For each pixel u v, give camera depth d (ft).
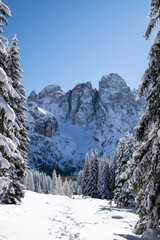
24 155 63.41
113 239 27.20
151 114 25.93
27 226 33.19
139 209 26.48
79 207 77.82
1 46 25.59
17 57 59.72
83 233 30.48
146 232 23.79
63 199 118.73
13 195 59.31
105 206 86.84
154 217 24.06
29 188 250.37
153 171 24.53
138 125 26.63
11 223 34.04
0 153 23.12
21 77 61.98
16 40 62.34
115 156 185.06
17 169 60.54
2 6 27.12
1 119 23.40
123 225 39.09
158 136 25.13
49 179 404.36
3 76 23.00
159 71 25.79
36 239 26.37
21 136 64.80
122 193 92.22
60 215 52.29
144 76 26.18
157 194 24.34
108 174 185.16
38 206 65.87
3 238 25.20
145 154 26.68
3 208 48.19
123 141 111.24
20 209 51.96
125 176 28.27
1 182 22.93
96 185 193.06
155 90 25.23
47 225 36.47
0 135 24.09
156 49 24.99
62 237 28.35
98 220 45.62
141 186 27.50
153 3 26.27
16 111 63.72
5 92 23.48
